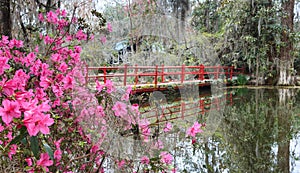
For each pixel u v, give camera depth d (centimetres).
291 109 632
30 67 167
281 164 290
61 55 188
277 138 389
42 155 111
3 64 117
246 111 603
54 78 164
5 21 218
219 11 1210
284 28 1177
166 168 169
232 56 1186
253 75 1212
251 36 1155
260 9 1145
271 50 1186
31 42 230
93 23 319
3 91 93
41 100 134
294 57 1239
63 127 160
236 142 349
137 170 166
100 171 168
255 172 263
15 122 84
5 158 120
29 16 293
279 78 1190
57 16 238
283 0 1202
